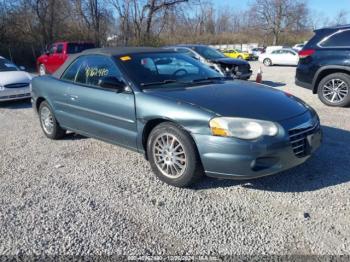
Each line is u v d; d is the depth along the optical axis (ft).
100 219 10.38
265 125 10.69
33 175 13.87
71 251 8.95
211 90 12.90
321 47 25.29
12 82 29.25
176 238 9.36
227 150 10.73
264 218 10.15
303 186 11.96
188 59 16.22
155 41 106.22
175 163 12.07
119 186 12.58
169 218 10.33
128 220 10.29
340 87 24.84
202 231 9.62
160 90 12.93
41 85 18.25
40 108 18.94
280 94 13.28
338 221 9.84
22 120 23.94
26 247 9.15
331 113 23.00
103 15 104.88
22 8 90.17
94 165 14.69
